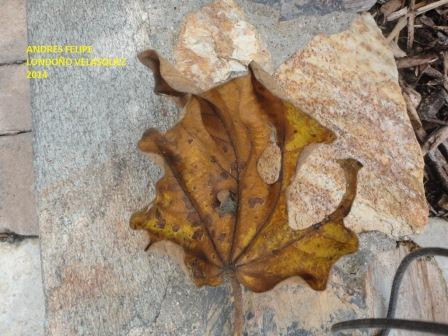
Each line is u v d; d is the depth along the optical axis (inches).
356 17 36.2
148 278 31.7
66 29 35.1
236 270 28.1
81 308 31.8
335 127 34.3
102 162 33.2
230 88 26.1
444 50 39.8
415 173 34.8
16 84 40.5
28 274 39.0
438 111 39.9
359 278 33.0
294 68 34.7
